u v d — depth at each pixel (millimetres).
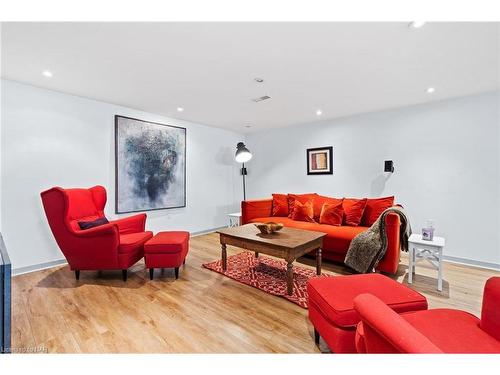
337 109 3598
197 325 1703
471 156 2957
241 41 1808
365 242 2527
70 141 3002
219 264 2928
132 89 2805
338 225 3238
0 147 2525
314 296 1444
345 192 4047
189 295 2154
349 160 3984
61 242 2383
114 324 1709
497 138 2803
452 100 3070
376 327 791
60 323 1719
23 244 2680
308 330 1649
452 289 2270
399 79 2512
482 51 1956
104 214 3182
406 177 3439
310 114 3883
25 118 2668
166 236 2736
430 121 3232
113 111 3396
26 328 1658
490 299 1021
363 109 3600
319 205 3680
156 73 2365
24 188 2680
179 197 4273
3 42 1801
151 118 3854
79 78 2490
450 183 3104
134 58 2061
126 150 3523
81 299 2074
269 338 1563
